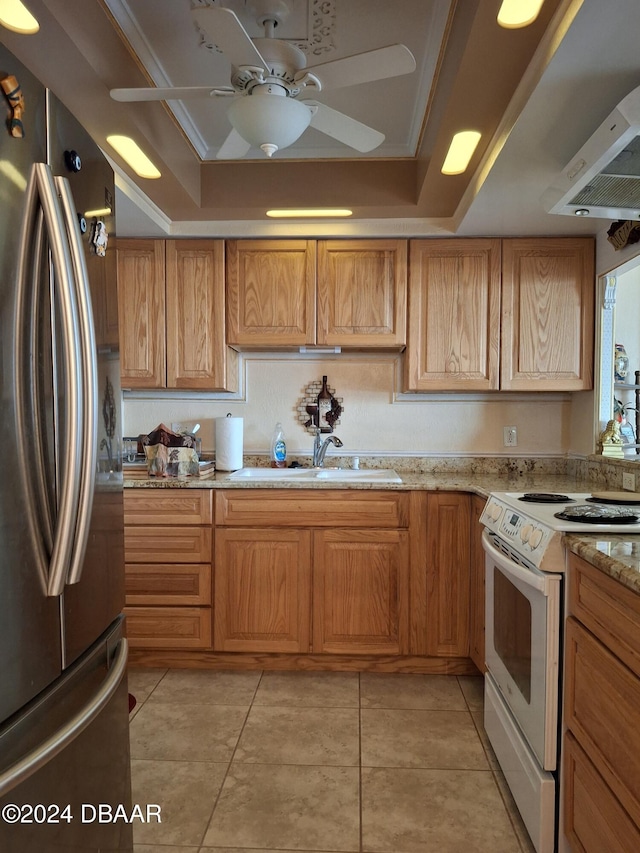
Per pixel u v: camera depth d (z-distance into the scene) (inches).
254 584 100.0
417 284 106.7
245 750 76.3
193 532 100.1
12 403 33.7
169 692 93.0
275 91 60.0
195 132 91.2
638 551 48.7
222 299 108.6
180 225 108.6
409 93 79.9
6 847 32.7
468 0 56.0
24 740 35.2
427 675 99.7
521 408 118.3
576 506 70.2
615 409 103.9
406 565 98.4
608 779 45.6
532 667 59.9
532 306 105.7
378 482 98.8
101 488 45.8
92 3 58.8
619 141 50.9
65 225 37.6
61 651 39.0
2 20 52.6
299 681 97.2
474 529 95.9
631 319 104.6
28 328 35.1
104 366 46.2
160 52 71.0
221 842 59.8
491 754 75.5
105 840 46.5
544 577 56.4
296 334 108.2
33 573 35.6
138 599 101.1
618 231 92.3
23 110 34.8
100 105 67.0
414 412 119.9
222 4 62.7
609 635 46.1
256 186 100.8
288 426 121.6
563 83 57.9
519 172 78.8
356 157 99.3
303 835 60.8
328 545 99.2
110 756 47.8
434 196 95.2
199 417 122.6
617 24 49.5
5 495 33.0
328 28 67.5
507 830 61.6
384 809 64.9
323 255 107.9
